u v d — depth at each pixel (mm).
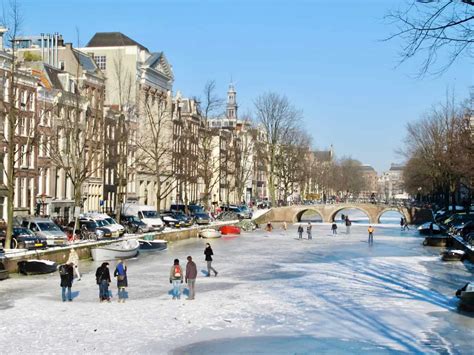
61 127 66750
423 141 101438
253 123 145375
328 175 185250
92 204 76250
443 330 26641
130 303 32000
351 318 29062
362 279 42094
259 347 23719
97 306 31016
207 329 26547
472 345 24125
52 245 47469
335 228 90812
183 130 104438
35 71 65000
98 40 98375
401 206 118062
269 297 34438
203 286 38281
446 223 81438
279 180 131875
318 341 24719
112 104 91438
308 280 41406
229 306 31578
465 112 88875
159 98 102750
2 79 54531
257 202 148375
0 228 49344
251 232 91125
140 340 24531
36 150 62906
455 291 36844
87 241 52281
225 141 131875
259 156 119562
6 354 22219
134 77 93875
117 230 58844
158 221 70375
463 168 65312
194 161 102312
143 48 100562
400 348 23688
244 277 42719
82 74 76438
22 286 36406
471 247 53844
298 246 68188
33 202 63188
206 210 95625
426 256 58219
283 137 117625
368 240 76562
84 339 24484
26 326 26453
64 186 70000
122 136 69938
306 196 163500
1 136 55250
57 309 30094
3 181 57906
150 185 97250
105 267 32500
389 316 29500
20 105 58312
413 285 39312
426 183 109750
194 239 75250
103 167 76500
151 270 45156
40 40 81625
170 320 28078
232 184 134875
